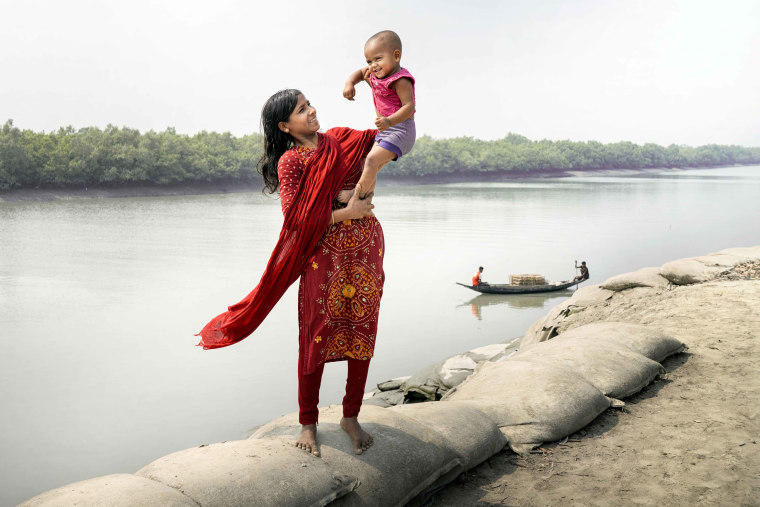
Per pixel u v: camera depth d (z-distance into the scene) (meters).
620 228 53.41
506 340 19.39
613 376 4.64
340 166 2.75
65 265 33.16
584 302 9.85
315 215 2.67
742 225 55.53
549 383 4.22
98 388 14.70
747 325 6.40
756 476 3.28
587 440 3.91
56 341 18.88
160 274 30.67
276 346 18.56
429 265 34.59
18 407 13.45
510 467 3.54
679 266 9.52
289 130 2.80
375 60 2.78
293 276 2.75
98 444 11.57
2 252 37.50
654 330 5.62
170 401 13.83
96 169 103.44
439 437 3.32
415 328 20.92
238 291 26.69
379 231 2.93
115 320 21.62
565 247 41.47
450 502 3.13
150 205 82.75
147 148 112.19
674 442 3.79
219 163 124.19
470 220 60.28
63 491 2.32
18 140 95.69
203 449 2.79
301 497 2.53
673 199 94.81
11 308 23.25
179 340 19.09
